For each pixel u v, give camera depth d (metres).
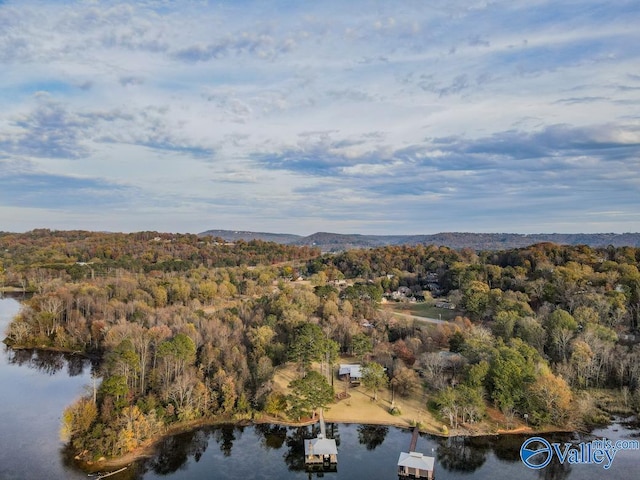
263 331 139.62
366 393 122.25
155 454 94.12
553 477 86.75
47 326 169.12
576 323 141.88
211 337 137.88
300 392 108.50
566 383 115.00
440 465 91.19
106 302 184.62
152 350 125.62
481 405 105.62
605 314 151.38
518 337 135.62
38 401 117.00
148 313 167.25
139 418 96.94
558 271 188.75
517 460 93.00
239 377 116.62
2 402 116.12
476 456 94.50
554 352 134.50
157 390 109.69
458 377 119.50
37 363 148.12
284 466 90.88
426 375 120.62
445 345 147.62
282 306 170.75
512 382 108.06
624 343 139.50
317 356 124.88
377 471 89.12
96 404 98.38
